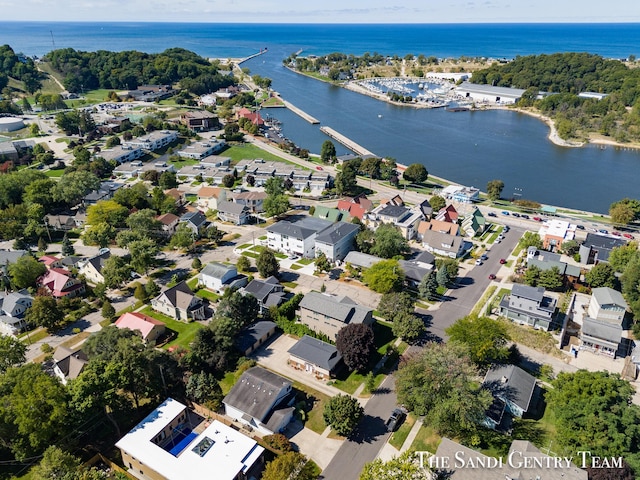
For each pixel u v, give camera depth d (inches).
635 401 2765.7
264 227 5329.7
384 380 2979.8
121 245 4517.7
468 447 2442.2
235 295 3403.1
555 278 3988.7
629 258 4094.5
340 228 4621.1
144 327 3289.9
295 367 3078.2
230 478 2169.0
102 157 7303.2
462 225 5275.6
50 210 5625.0
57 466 2091.5
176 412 2576.3
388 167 7012.8
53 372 3009.4
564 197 6683.1
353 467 2358.5
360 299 3880.4
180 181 6875.0
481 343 2906.0
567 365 3132.4
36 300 3442.4
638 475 2108.8
